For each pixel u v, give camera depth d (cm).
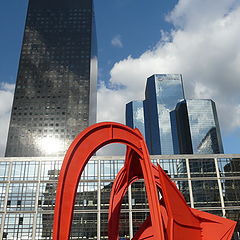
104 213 5225
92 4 14300
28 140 11000
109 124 1544
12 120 11319
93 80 13450
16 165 5662
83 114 11506
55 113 11500
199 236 1700
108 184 5459
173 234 1451
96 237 5066
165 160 5716
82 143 1454
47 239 5047
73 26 13388
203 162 5688
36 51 12725
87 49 12862
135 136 1578
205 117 17212
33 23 13388
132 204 5288
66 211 1311
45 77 12169
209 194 5400
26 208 5294
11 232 5119
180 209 1628
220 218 1783
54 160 5684
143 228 1905
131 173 1928
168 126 19112
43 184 5494
